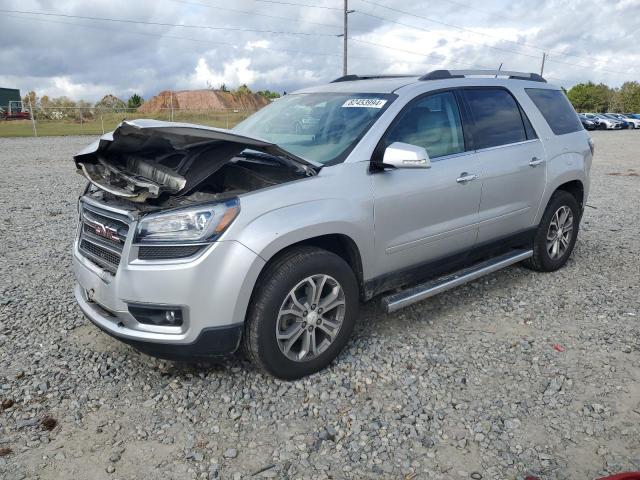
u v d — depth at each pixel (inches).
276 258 129.6
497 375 140.3
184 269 118.0
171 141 131.3
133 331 125.3
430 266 168.2
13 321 168.9
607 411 124.7
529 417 122.6
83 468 105.6
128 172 136.8
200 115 1379.2
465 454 110.4
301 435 115.9
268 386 133.8
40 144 868.0
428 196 158.1
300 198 130.6
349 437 115.3
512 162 186.5
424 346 155.5
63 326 166.1
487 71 197.5
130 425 119.0
